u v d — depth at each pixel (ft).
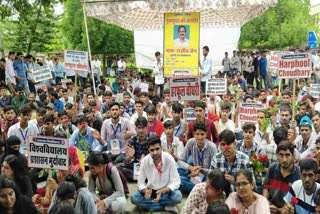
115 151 30.94
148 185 24.59
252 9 58.59
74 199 17.60
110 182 22.35
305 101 38.58
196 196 18.72
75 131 31.12
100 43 112.47
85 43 110.93
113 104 31.45
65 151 19.53
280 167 21.01
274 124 31.81
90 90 50.11
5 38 88.58
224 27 69.51
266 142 29.35
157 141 23.82
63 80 62.64
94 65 78.59
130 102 45.01
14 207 16.74
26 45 87.40
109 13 46.57
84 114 34.27
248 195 17.30
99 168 21.89
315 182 18.79
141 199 24.44
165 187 24.32
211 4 45.44
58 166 19.69
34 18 78.64
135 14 60.70
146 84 57.26
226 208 14.03
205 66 51.44
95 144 30.96
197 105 29.25
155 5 45.37
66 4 112.57
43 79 42.78
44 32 88.07
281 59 30.94
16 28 87.10
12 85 50.75
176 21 47.09
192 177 25.73
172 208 24.49
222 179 17.79
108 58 120.47
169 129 27.86
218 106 39.11
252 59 75.51
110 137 31.73
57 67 66.49
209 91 38.86
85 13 47.55
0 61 53.06
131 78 73.46
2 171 20.53
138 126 28.09
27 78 55.57
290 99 40.01
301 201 18.83
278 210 20.40
